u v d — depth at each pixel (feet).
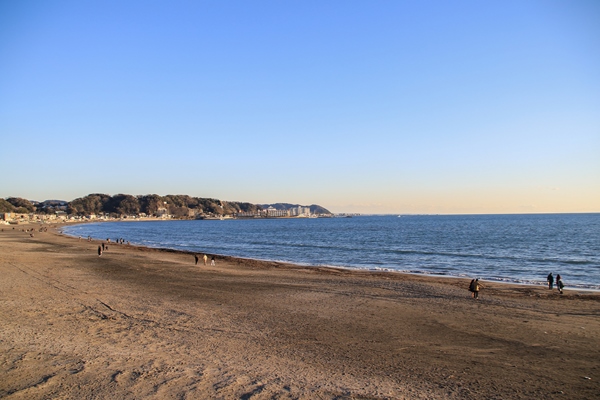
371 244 235.81
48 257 138.00
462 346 43.01
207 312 57.98
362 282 93.61
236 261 145.38
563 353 40.68
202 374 31.83
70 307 57.52
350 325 52.06
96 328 46.44
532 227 422.00
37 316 51.13
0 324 46.39
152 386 29.07
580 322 54.90
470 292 81.35
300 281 94.22
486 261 150.51
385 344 43.45
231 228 554.05
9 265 107.86
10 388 28.30
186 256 162.61
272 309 61.62
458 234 320.09
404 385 31.17
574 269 128.88
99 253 154.71
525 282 102.63
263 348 40.88
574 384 32.19
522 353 40.63
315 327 50.72
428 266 138.10
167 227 621.72
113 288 77.51
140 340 42.11
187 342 42.04
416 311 61.52
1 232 352.49
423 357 38.91
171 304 63.26
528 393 30.25
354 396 28.32
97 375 31.04
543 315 59.47
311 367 35.09
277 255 180.14
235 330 48.11
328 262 152.35
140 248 202.08
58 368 32.48
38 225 570.05
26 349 37.35
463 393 29.89
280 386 29.78
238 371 32.96
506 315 59.16
